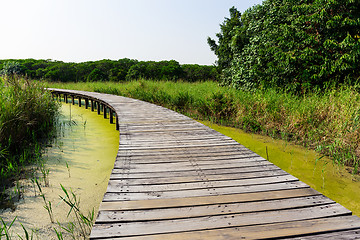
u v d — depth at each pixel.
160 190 2.28
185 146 3.67
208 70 28.50
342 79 7.25
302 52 7.33
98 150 5.09
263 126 6.27
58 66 30.22
